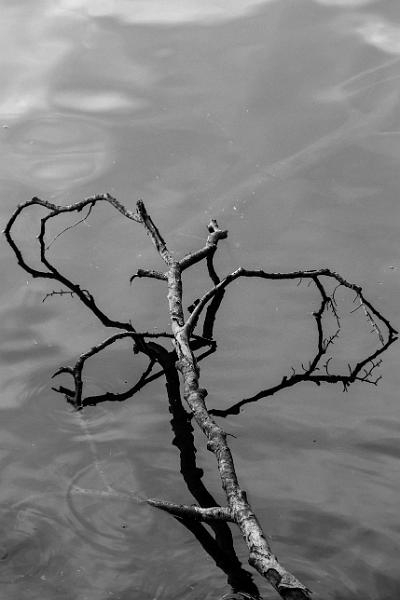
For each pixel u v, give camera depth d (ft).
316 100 23.07
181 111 22.90
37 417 14.53
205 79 24.11
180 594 11.45
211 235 17.88
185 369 14.58
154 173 20.71
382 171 20.51
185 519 12.57
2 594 11.51
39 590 11.57
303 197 19.76
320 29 25.93
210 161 21.06
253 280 17.49
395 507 12.59
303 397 14.75
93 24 26.78
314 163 20.84
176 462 13.58
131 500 12.91
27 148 21.76
